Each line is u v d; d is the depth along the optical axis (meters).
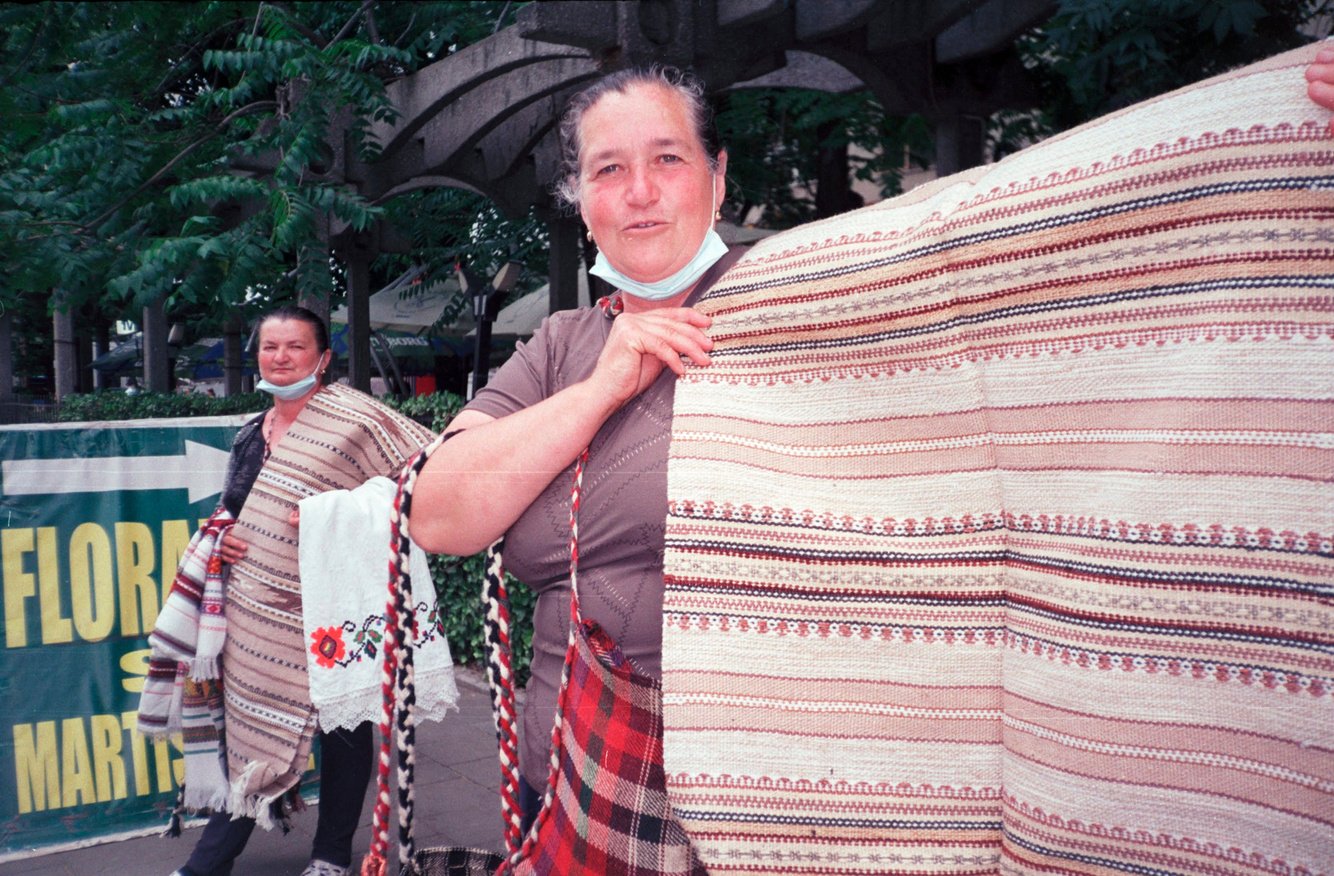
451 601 6.08
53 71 5.38
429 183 7.29
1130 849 1.12
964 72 5.14
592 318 1.64
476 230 10.19
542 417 1.44
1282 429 1.05
